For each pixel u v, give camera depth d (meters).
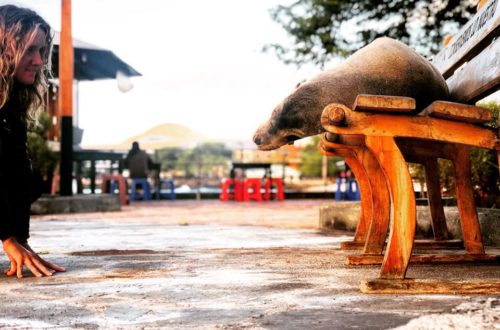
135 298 1.73
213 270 2.32
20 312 1.55
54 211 7.57
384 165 1.83
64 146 8.04
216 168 18.69
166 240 3.82
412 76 2.21
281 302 1.64
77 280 2.09
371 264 2.44
